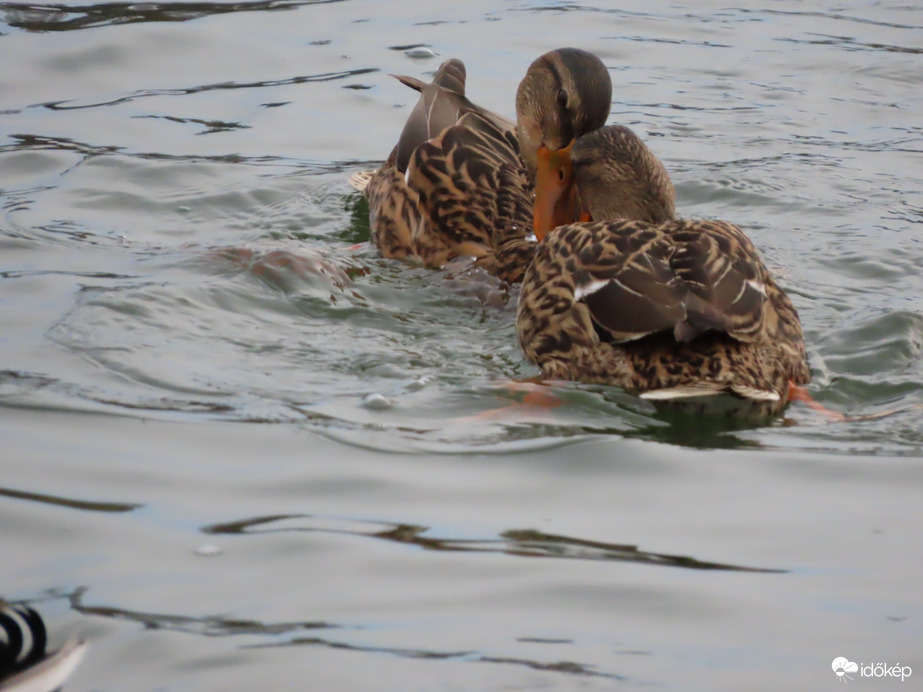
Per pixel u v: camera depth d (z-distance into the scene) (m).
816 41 21.69
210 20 22.27
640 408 10.08
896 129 18.05
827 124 18.23
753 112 18.66
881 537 7.91
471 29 22.16
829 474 8.85
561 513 8.27
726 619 7.02
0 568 7.44
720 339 10.24
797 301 12.64
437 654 6.65
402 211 14.86
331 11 23.11
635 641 6.81
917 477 8.77
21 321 11.43
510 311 12.85
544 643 6.78
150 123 17.98
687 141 17.55
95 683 6.35
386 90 19.47
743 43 21.59
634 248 10.80
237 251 13.55
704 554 7.73
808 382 10.77
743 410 10.05
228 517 8.15
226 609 7.07
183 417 9.62
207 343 11.22
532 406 10.08
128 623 6.88
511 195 14.69
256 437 9.33
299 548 7.76
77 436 9.22
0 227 14.30
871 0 24.20
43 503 8.23
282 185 16.20
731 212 15.46
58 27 21.48
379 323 12.20
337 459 9.01
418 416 9.85
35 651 5.62
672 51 21.17
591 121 14.09
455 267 14.02
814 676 6.46
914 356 11.32
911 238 14.40
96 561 7.55
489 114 16.53
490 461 9.04
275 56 20.72
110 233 14.41
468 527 8.06
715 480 8.77
